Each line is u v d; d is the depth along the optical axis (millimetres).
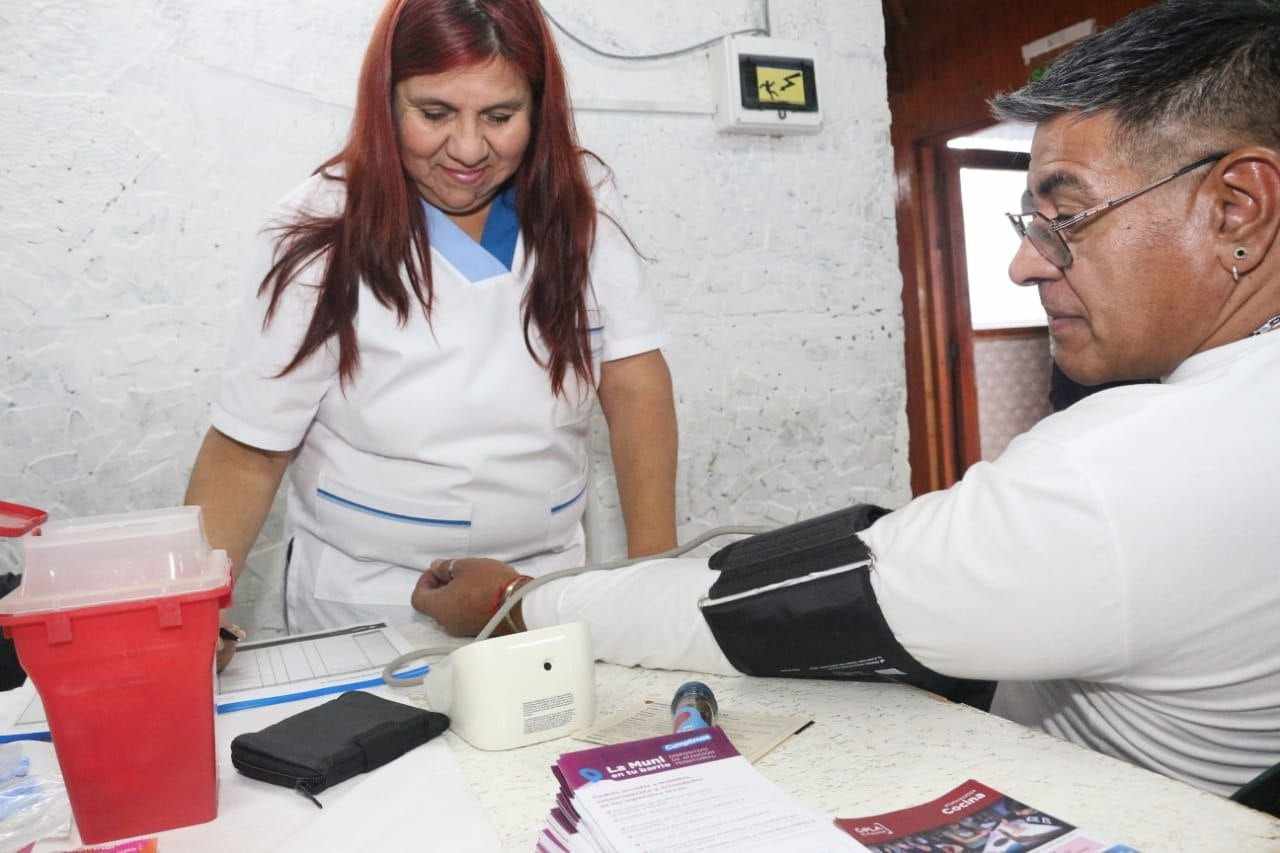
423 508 1210
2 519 649
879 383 2010
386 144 1063
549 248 1178
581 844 523
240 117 1548
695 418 1853
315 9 1581
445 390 1165
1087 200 642
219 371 1569
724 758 590
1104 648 613
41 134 1439
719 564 826
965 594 637
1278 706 624
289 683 853
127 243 1499
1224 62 594
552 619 932
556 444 1264
